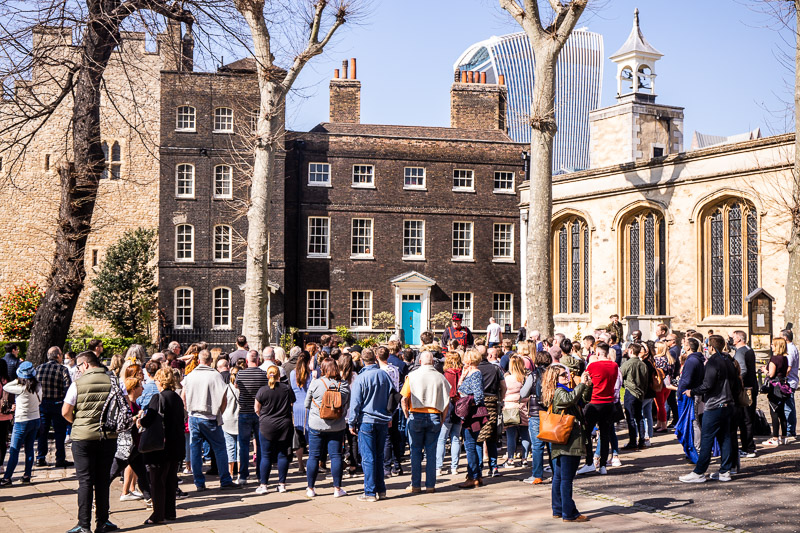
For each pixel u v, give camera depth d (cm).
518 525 912
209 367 1198
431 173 4012
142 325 3603
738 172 2758
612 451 1277
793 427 1480
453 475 1305
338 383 1125
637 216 3241
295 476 1333
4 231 4009
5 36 1616
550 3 2178
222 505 1077
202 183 3725
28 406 1265
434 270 3988
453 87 4294
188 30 1825
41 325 1794
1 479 1260
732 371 1120
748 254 2800
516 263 4103
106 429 923
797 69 1972
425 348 1513
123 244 3625
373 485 1085
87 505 920
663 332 1680
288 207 3841
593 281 3397
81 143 1788
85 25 1716
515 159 4119
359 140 3928
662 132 3709
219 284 3709
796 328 1955
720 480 1117
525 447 1341
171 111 3712
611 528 887
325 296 3862
